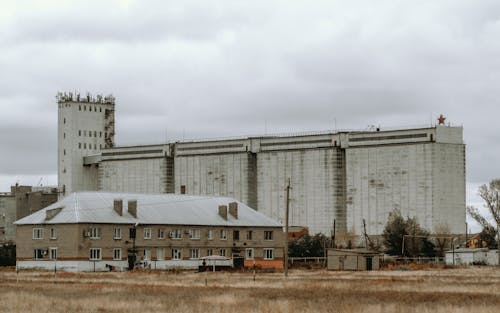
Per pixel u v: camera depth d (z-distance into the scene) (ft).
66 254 625.41
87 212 638.94
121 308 269.64
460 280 414.62
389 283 387.55
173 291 342.44
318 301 285.84
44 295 318.04
